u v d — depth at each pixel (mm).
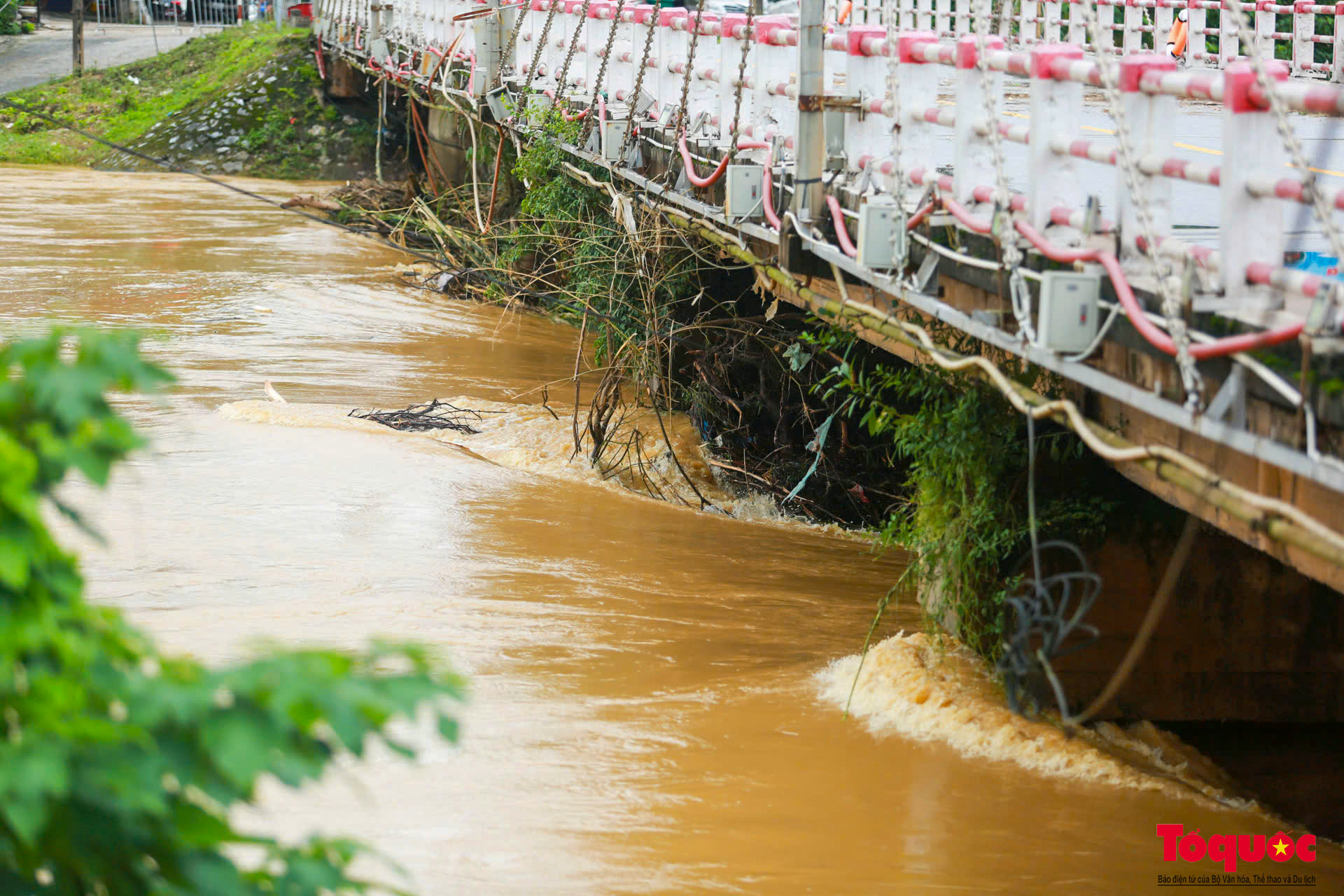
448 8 28938
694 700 8953
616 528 13328
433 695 2623
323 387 18656
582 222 18297
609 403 16438
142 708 2566
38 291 24562
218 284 25938
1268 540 6129
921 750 8312
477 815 7047
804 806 7418
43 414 2744
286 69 50344
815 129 10477
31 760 2428
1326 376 5238
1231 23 17906
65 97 53812
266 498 13125
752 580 12000
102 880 2623
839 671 9617
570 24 20953
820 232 10406
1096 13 6309
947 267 8664
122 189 41500
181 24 73500
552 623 10328
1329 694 9875
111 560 11094
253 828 6723
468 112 25844
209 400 17328
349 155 48125
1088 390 8109
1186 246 6238
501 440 16828
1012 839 7195
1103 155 6789
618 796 7387
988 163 8328
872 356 13727
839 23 12336
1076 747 8391
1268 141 5934
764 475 16703
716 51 15000
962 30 17641
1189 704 9836
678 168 14703
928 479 10164
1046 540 9445
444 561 11688
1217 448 6531
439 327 23203
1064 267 7285
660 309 16609
